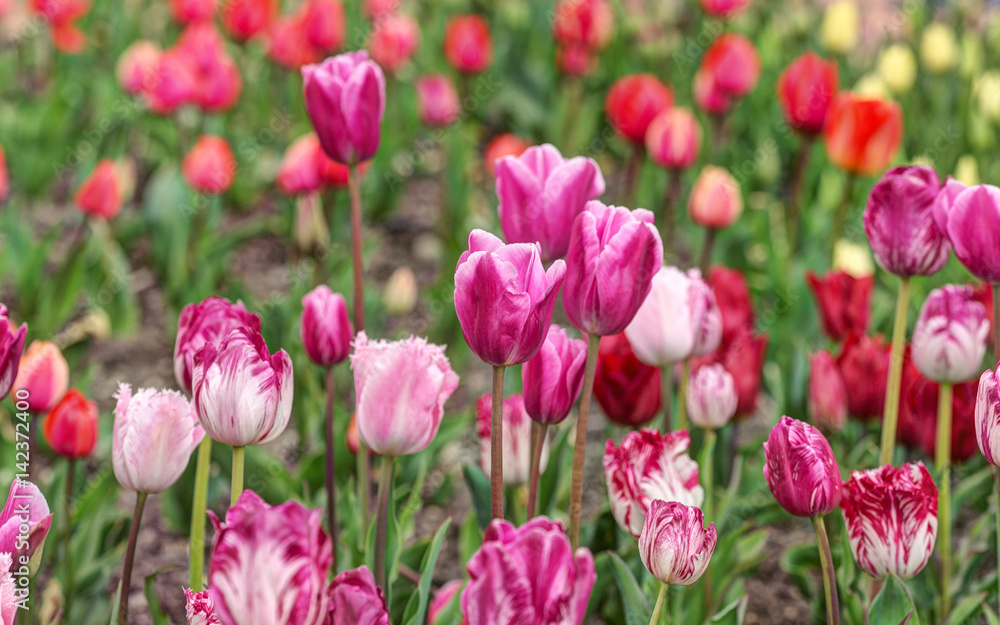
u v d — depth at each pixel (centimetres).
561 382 155
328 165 242
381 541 160
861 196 292
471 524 185
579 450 154
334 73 173
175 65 290
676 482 158
